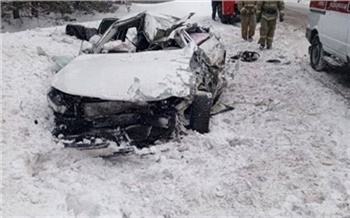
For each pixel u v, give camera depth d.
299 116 6.46
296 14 18.56
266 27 11.16
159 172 4.72
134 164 4.96
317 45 8.94
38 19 18.94
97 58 6.02
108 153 4.90
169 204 4.20
